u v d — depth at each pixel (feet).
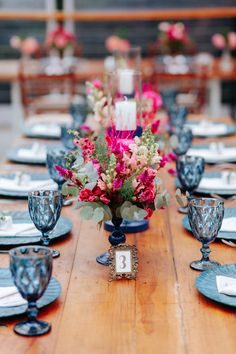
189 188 6.74
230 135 11.25
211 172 8.11
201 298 4.69
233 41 18.79
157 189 5.35
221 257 5.49
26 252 4.36
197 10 22.00
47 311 4.51
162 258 5.50
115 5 24.86
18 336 4.17
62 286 4.94
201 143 10.50
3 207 6.95
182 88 18.76
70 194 5.42
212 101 19.10
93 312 4.50
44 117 13.34
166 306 4.58
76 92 19.16
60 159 7.07
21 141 10.80
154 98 8.56
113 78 8.32
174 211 6.88
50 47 18.93
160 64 18.45
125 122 6.29
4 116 23.21
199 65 18.47
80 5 24.72
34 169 8.73
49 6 24.44
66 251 5.70
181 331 4.21
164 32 18.66
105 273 5.21
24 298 4.23
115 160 5.12
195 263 5.32
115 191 5.21
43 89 18.99
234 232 5.96
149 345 4.04
